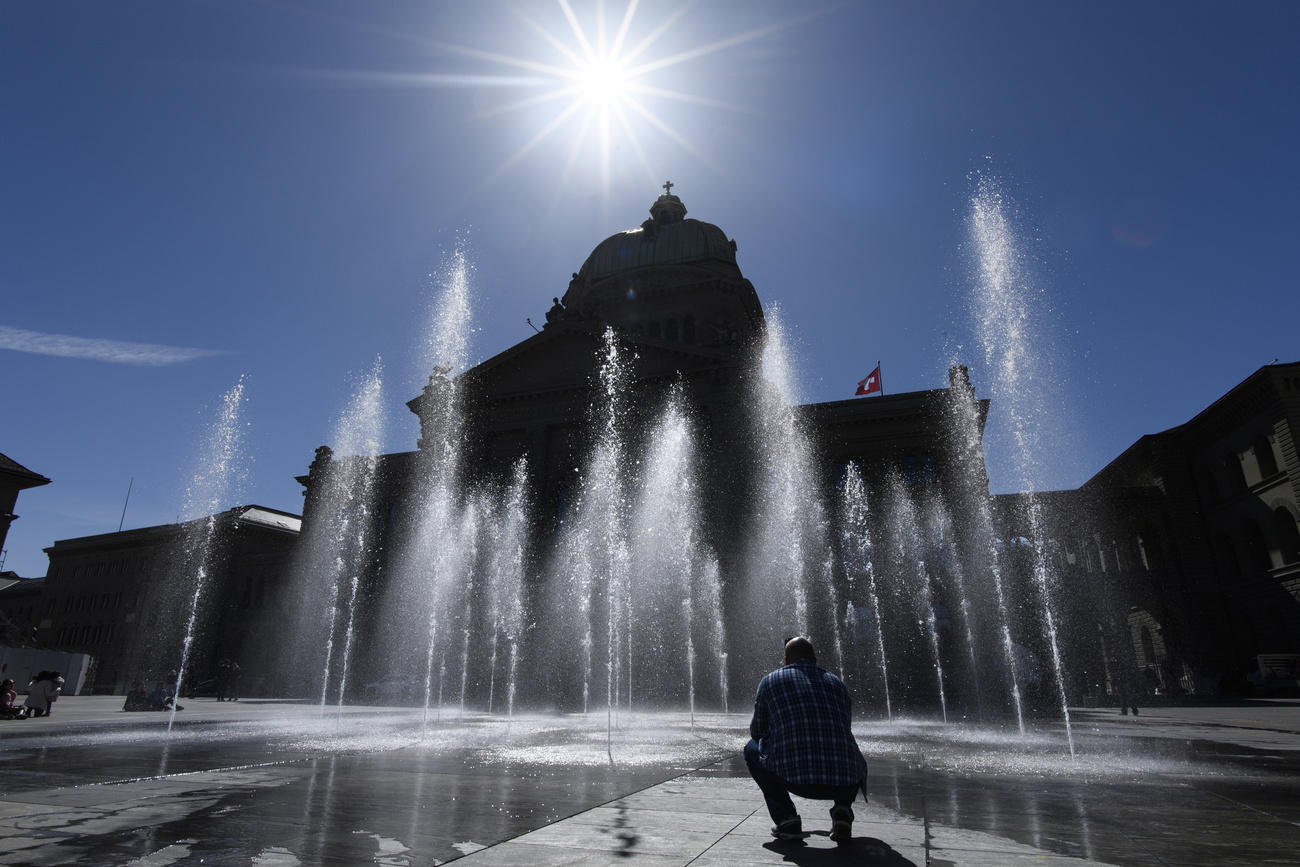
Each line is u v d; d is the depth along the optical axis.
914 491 43.12
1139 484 55.06
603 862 4.61
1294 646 41.34
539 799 7.11
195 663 65.31
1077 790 7.86
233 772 8.84
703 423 46.03
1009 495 42.53
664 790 7.73
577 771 9.37
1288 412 40.94
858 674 38.53
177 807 6.39
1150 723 20.16
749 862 4.61
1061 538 50.88
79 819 5.81
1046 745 13.49
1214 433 47.72
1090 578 48.81
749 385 46.44
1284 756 11.25
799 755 5.23
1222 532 47.66
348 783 8.02
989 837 5.41
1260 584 43.94
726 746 13.20
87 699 42.12
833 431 45.34
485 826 5.75
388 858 4.68
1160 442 51.22
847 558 42.00
